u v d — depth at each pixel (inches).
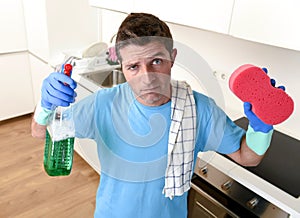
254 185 43.2
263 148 32.2
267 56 54.0
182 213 40.3
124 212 37.0
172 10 49.9
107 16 89.0
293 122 55.0
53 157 32.2
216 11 43.7
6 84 101.3
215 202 48.8
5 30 93.2
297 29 36.0
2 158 91.3
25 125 108.1
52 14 82.7
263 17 38.9
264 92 27.1
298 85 51.8
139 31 28.8
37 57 96.1
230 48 58.8
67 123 31.6
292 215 40.1
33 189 80.9
